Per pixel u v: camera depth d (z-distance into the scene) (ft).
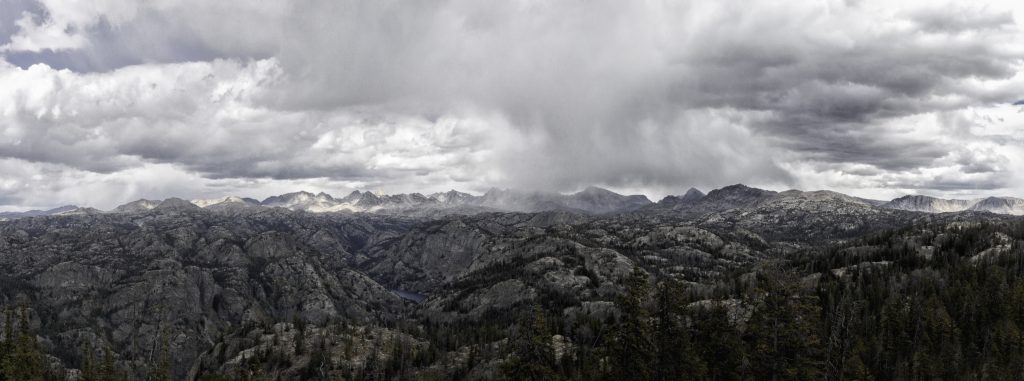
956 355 625.82
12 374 636.89
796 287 467.11
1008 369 595.88
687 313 460.55
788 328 438.40
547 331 426.51
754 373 458.50
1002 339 646.33
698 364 437.99
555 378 419.95
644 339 418.72
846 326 432.66
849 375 490.08
